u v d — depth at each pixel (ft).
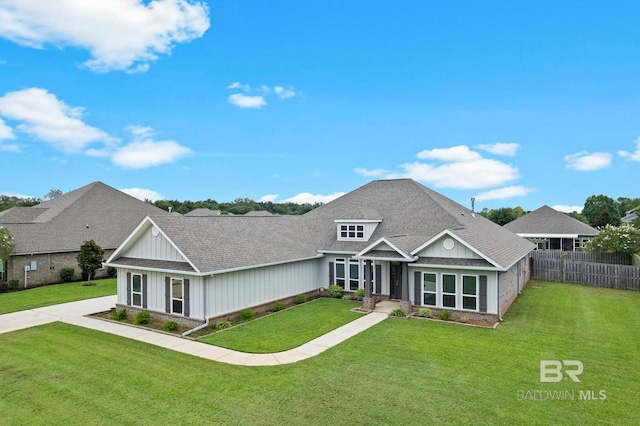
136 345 51.16
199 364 43.62
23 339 54.39
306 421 30.63
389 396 34.78
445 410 32.14
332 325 60.03
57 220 119.14
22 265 101.30
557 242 166.71
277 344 50.55
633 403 33.32
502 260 64.44
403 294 68.08
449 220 84.28
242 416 31.55
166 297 64.28
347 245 85.81
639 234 112.78
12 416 32.42
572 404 33.12
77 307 76.43
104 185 145.18
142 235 69.21
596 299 79.66
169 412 32.50
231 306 64.03
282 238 85.05
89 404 34.32
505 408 32.42
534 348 47.96
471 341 50.98
